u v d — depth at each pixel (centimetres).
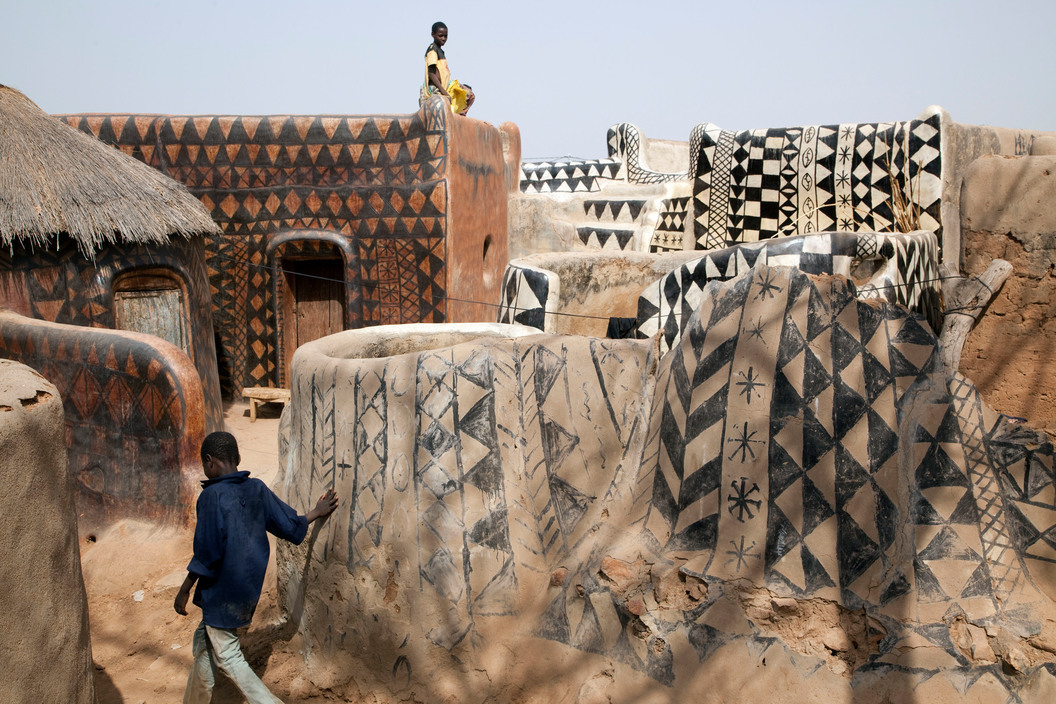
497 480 373
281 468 506
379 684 382
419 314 1052
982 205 491
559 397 383
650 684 314
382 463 389
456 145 1038
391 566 380
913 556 298
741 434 329
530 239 1269
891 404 315
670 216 1113
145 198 888
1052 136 886
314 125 1049
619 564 338
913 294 588
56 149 849
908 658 281
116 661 486
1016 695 270
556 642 347
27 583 265
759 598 307
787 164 908
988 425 310
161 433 641
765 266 343
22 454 264
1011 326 482
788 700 288
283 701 404
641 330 602
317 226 1070
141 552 611
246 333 1115
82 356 684
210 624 378
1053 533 294
